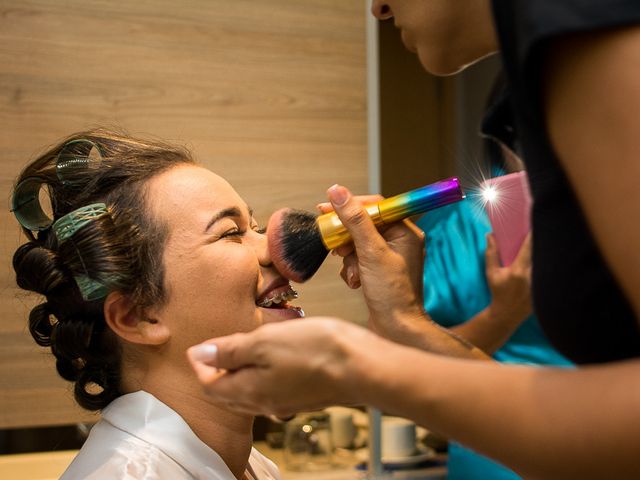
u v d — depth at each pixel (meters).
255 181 1.65
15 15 1.47
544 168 0.47
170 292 0.83
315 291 1.69
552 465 0.41
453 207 1.46
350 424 1.86
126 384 0.87
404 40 0.71
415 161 1.71
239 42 1.63
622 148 0.39
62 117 1.50
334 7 1.70
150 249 0.82
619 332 0.49
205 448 0.82
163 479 0.78
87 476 0.78
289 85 1.67
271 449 1.90
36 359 1.48
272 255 0.85
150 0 1.56
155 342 0.83
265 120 1.65
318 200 1.70
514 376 0.43
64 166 0.86
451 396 0.44
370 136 1.73
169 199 0.84
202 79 1.60
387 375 0.45
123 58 1.54
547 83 0.43
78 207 0.84
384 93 1.72
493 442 0.43
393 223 0.88
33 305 1.47
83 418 1.52
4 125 1.46
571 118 0.42
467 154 1.65
